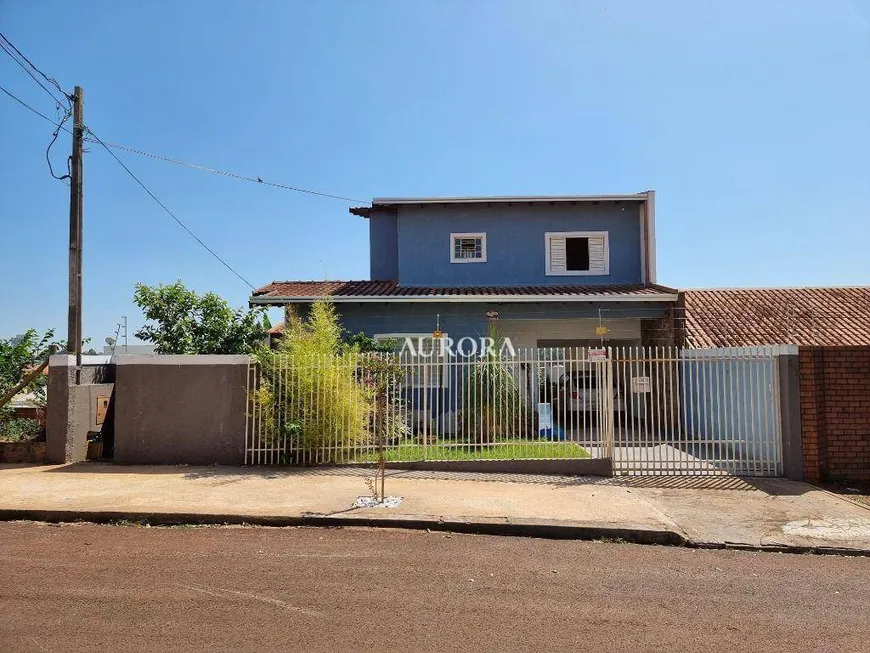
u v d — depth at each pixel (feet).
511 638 12.51
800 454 28.86
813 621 13.76
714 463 30.17
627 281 50.55
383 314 45.65
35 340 37.01
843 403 29.30
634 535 20.38
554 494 25.30
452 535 20.42
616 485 27.30
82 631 12.42
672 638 12.70
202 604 13.98
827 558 18.75
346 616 13.44
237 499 23.66
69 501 23.18
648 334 47.70
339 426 30.94
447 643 12.21
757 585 16.15
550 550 19.03
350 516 21.47
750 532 20.70
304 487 25.93
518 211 51.24
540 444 31.94
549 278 50.78
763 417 32.30
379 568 16.79
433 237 51.13
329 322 36.60
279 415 30.99
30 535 19.86
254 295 45.16
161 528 20.89
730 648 12.28
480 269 50.80
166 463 31.12
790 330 40.98
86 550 18.13
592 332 48.80
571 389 35.17
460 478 28.25
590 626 13.23
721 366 37.35
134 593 14.61
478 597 14.79
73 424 32.42
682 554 18.94
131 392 31.48
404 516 21.52
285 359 31.35
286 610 13.71
